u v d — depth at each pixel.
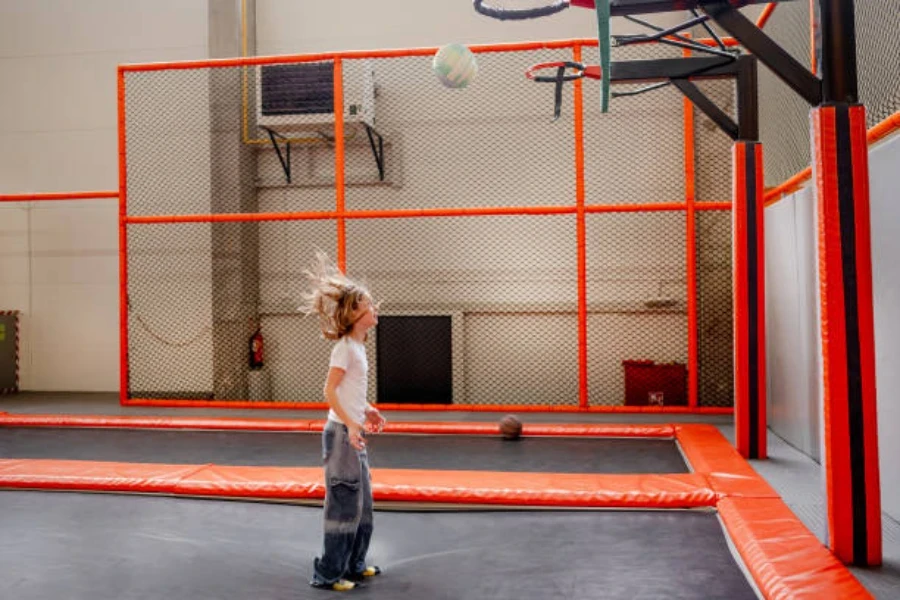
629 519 3.52
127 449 5.34
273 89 7.41
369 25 7.93
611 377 7.54
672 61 4.68
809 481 4.11
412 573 2.85
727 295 7.20
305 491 3.93
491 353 7.75
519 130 7.72
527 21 7.71
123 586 2.74
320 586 2.70
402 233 7.88
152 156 8.03
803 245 4.76
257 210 8.09
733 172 4.73
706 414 6.49
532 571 2.84
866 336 2.82
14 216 8.36
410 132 7.86
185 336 7.92
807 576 2.58
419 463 4.79
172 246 7.96
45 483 4.18
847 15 2.84
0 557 3.08
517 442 5.51
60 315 8.29
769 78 6.33
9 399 7.75
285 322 8.00
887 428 3.45
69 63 8.27
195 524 3.54
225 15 7.84
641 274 7.50
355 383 2.68
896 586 2.60
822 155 2.84
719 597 2.56
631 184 7.55
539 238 7.69
